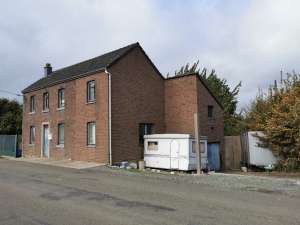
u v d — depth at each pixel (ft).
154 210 30.76
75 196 37.76
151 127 85.97
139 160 78.89
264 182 50.78
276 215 29.01
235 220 27.25
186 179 54.19
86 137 83.82
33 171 64.80
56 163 82.48
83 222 26.68
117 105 79.10
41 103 103.09
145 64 85.56
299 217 28.37
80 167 73.15
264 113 79.41
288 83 77.41
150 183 48.91
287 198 37.68
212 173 66.39
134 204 33.37
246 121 97.55
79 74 86.58
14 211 30.48
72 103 89.56
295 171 71.31
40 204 33.42
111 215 28.89
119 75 80.18
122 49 85.35
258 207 32.32
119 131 78.89
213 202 34.58
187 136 68.85
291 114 70.85
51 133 97.14
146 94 85.05
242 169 78.95
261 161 77.51
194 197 37.45
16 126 140.46
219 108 88.22
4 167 73.15
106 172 64.23
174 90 87.20
